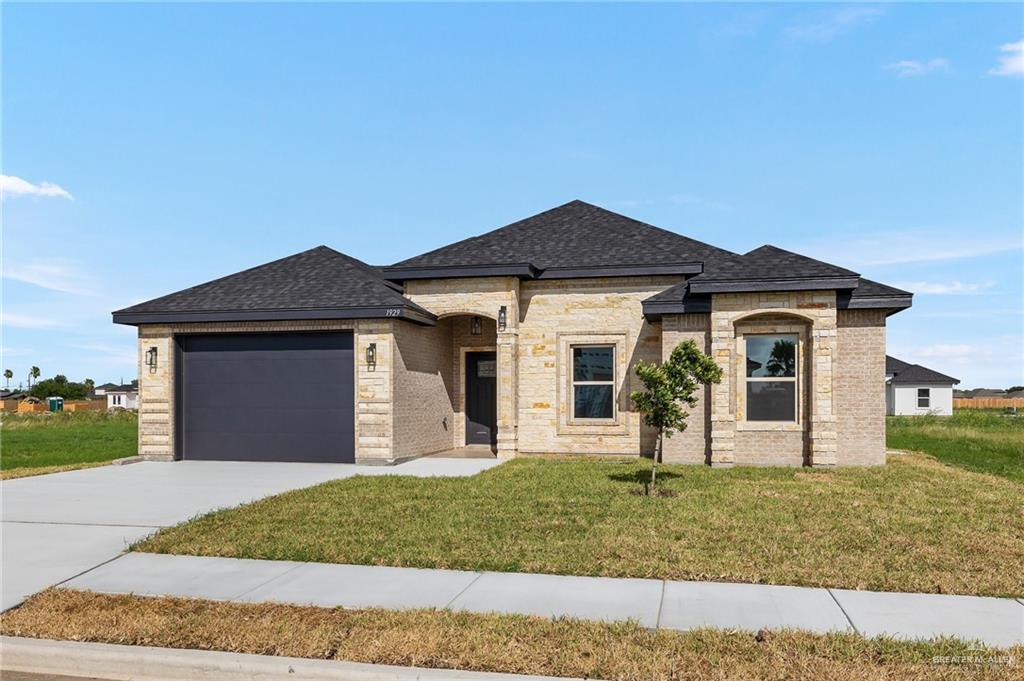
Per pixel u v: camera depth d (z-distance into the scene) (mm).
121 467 16469
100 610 6438
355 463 16719
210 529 9484
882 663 5195
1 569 7879
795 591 6887
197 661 5406
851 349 15672
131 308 17812
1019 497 11398
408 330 17594
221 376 17828
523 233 20359
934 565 7594
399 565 7875
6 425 40250
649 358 17938
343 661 5324
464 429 20578
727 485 12625
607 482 13086
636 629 5828
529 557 7977
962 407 71375
